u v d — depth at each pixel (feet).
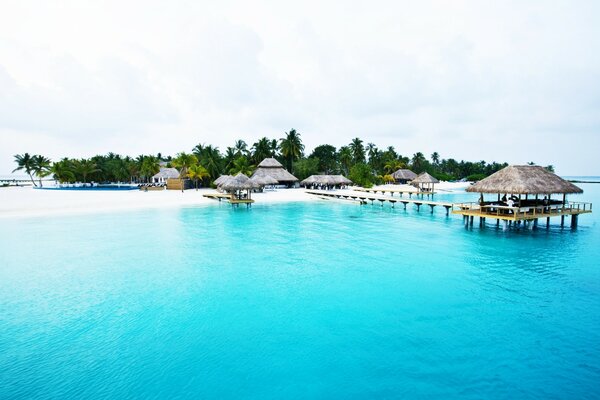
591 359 29.63
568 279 49.47
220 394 25.55
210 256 61.82
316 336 33.63
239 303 41.34
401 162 339.57
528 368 28.43
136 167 290.97
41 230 84.53
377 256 61.98
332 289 45.78
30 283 47.80
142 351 31.04
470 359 29.68
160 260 59.16
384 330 34.68
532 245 70.44
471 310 39.19
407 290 45.34
